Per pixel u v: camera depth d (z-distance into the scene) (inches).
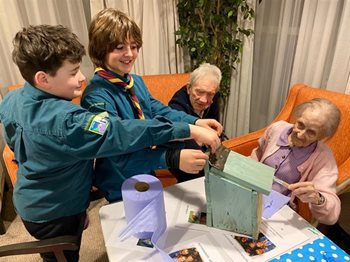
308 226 35.1
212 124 44.3
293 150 46.1
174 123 33.0
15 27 71.5
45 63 29.9
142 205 30.9
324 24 68.3
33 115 31.0
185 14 86.9
